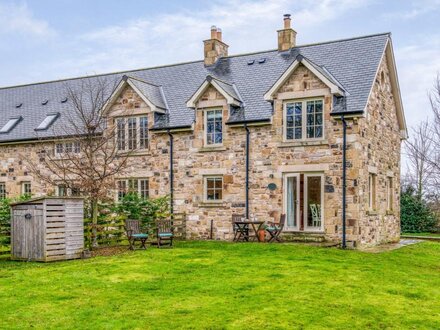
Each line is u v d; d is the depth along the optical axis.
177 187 22.00
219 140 21.44
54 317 8.95
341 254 16.28
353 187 18.50
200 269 13.49
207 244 18.86
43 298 10.30
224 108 21.25
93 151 17.86
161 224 18.88
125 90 23.22
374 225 20.61
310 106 19.67
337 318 9.13
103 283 11.74
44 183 22.77
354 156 18.53
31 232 15.08
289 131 20.05
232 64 24.38
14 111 28.28
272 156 20.12
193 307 9.65
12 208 15.38
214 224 21.17
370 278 12.70
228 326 8.52
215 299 10.27
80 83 28.22
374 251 18.03
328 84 18.88
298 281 12.05
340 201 18.72
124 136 23.17
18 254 15.27
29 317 8.95
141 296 10.52
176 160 22.09
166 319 8.86
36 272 13.06
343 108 18.78
